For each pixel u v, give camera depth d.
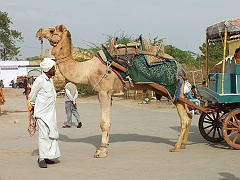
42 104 8.13
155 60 9.59
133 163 8.33
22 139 12.12
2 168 8.05
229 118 9.46
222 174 7.23
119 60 9.36
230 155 9.00
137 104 26.75
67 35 9.46
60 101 32.16
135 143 10.97
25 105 28.00
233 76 9.95
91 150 9.97
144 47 9.55
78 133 13.36
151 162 8.41
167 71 9.56
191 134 12.52
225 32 9.52
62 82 37.66
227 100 9.55
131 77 9.41
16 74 69.00
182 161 8.45
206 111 9.92
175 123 15.67
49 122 8.10
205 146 10.31
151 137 12.08
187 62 34.09
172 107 23.45
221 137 10.84
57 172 7.64
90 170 7.76
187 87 10.20
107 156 9.13
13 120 17.84
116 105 26.59
